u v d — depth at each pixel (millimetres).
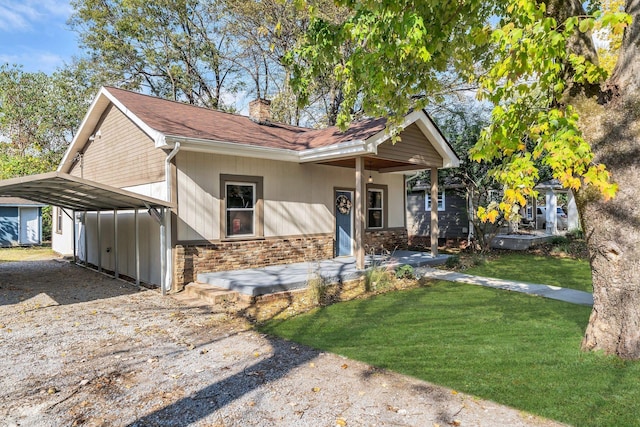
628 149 3947
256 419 3209
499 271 10867
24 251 18703
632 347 4094
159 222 8461
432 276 10000
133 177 10148
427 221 19438
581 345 4605
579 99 4176
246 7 17859
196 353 4832
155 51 23656
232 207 9820
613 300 4211
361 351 4742
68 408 3461
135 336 5566
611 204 4094
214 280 8367
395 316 6328
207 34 24016
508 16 5191
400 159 10461
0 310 7203
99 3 22500
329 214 12102
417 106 6848
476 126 14922
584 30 3307
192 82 24969
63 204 11680
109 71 23297
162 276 8398
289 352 4801
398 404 3406
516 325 5656
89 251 13438
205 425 3137
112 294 8539
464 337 5168
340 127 6938
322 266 10117
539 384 3699
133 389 3824
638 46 3877
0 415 3348
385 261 11180
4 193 9633
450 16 5398
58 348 5070
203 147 8672
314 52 6277
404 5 5082
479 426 3018
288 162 10961
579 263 12430
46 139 23391
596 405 3283
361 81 6227
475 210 15141
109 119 11531
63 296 8391
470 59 6086
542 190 19797
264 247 10297
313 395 3619
